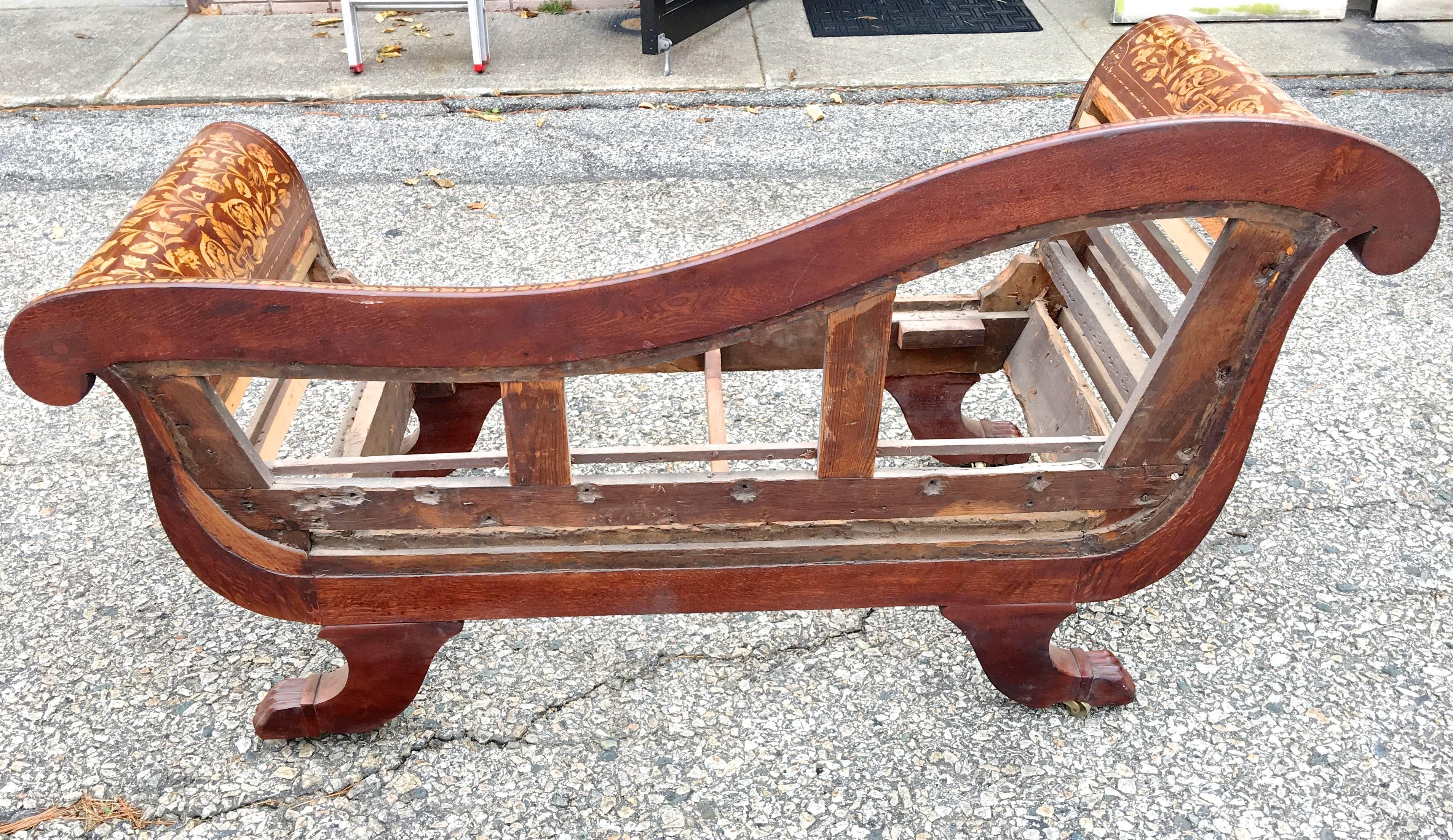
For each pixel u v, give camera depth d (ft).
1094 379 7.37
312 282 7.14
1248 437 5.53
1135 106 6.56
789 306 4.76
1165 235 6.90
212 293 4.55
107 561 8.21
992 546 5.87
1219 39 16.84
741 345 7.92
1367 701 7.02
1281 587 7.93
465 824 6.32
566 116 14.99
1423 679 7.17
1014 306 8.51
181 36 17.33
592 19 18.13
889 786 6.53
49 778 6.54
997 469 5.61
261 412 6.57
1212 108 5.61
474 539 5.73
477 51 15.87
